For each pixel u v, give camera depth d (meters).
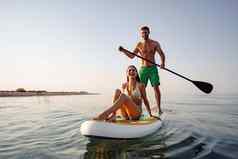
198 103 12.11
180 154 2.95
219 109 8.62
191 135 4.02
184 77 5.83
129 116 4.21
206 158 2.82
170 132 4.25
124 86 4.62
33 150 3.16
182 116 6.45
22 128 4.91
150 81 6.30
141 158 2.80
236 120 5.83
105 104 13.05
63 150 3.13
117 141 3.53
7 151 3.15
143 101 4.83
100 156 2.87
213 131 4.41
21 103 13.77
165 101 14.09
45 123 5.58
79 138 3.79
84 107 10.62
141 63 6.32
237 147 3.32
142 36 6.20
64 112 8.25
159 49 6.19
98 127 3.43
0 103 13.53
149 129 4.01
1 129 4.81
